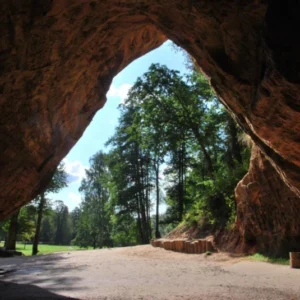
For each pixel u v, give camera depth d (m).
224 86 7.36
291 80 4.88
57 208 77.00
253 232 16.02
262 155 15.02
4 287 10.02
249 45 5.80
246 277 10.67
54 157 9.99
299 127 6.07
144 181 39.84
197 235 20.72
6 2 5.44
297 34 4.51
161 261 16.14
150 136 27.92
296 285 9.01
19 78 6.88
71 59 7.91
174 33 7.57
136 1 6.94
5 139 7.67
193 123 26.44
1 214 9.22
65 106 9.28
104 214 54.50
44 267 15.21
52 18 6.29
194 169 31.28
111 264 15.30
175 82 26.70
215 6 5.55
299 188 8.30
